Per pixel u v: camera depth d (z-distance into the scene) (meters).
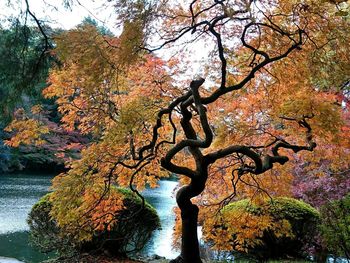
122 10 3.38
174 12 4.38
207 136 4.04
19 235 9.84
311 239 6.97
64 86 4.72
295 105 4.41
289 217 6.89
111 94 4.85
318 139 5.36
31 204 14.14
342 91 5.45
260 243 6.93
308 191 8.02
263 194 5.89
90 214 5.05
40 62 3.29
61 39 3.29
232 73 5.20
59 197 4.34
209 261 6.71
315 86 5.34
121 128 4.02
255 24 3.98
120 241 6.98
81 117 5.36
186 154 5.64
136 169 5.05
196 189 4.42
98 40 3.48
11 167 21.59
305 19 4.34
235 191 5.48
